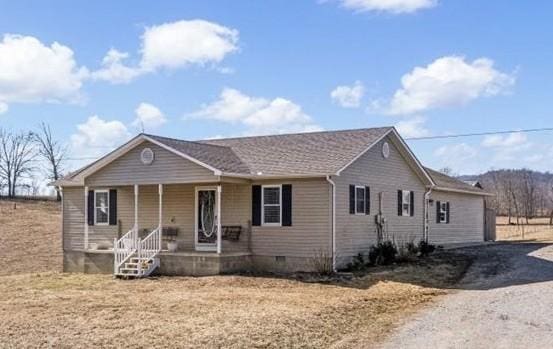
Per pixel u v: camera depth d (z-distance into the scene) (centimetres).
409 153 2548
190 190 2284
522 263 2239
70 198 2558
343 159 2092
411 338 1109
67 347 1005
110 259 2295
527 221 5522
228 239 2178
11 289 1834
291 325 1173
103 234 2467
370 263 2217
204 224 2250
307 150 2267
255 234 2136
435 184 2800
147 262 2109
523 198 5978
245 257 2116
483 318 1280
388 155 2441
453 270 2097
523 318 1268
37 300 1529
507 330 1158
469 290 1692
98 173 2291
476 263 2286
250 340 1056
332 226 2009
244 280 1866
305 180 2058
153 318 1239
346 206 2111
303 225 2055
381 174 2375
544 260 2327
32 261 2866
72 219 2548
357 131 2397
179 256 2097
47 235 3666
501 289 1686
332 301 1468
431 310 1391
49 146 6094
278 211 2100
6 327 1154
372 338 1112
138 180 2195
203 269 2050
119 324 1177
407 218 2592
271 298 1517
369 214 2272
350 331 1167
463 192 3231
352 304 1431
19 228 3866
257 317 1240
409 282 1827
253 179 2128
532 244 3234
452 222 3158
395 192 2491
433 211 2914
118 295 1619
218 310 1332
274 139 2505
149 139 2152
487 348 1023
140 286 1838
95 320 1221
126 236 2194
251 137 2602
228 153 2342
